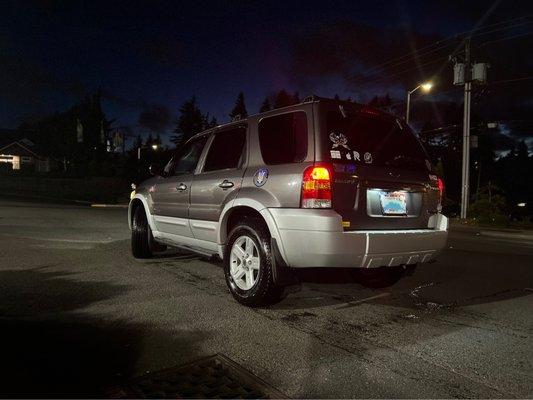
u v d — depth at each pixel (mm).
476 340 3576
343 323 3910
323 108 3984
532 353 3322
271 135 4312
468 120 20812
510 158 67188
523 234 15180
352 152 4039
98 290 4742
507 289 5457
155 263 6324
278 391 2621
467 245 10891
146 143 65250
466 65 20594
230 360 3020
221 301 4445
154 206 6180
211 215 4867
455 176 57031
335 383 2742
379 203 4137
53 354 3021
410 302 4703
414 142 4750
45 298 4367
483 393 2674
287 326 3764
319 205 3721
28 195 31422
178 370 2850
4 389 2500
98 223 12289
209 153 5207
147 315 3936
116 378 2703
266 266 4031
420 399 2578
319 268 4141
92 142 49406
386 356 3191
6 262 6117
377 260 3912
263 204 4055
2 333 3385
